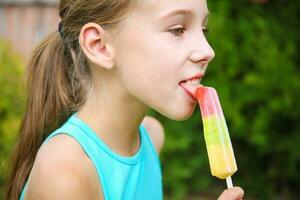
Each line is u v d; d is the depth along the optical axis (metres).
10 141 3.99
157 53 1.86
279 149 5.09
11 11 6.04
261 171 5.47
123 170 2.09
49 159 1.89
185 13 1.86
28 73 2.31
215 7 5.06
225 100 5.05
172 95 1.89
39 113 2.24
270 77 4.96
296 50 5.10
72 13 2.09
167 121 5.20
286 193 5.43
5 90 4.28
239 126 5.09
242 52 5.04
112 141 2.07
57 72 2.22
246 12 5.07
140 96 1.93
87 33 1.96
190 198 5.51
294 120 5.05
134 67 1.90
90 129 2.04
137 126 2.12
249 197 5.51
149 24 1.86
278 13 5.10
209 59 1.89
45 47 2.27
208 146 1.93
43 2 5.94
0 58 4.51
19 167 2.29
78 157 1.93
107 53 1.95
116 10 1.90
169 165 5.33
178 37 1.88
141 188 2.22
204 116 1.93
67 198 1.80
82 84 2.12
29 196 1.92
